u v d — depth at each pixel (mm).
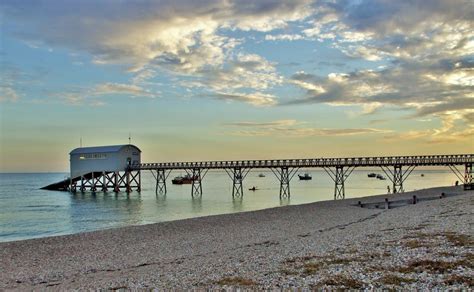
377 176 169375
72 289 14539
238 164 71562
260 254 18641
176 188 107125
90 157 84625
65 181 96875
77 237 28094
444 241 16609
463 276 11680
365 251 16266
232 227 31016
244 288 12273
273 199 69000
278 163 67562
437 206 33719
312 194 81562
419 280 11664
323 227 29031
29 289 15367
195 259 19281
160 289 13148
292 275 13359
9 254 23094
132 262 20031
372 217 33531
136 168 83438
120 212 51531
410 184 118500
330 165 63250
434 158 58688
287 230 28516
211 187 112188
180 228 31125
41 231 37312
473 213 25281
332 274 12992
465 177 59031
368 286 11484
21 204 64000
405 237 18484
